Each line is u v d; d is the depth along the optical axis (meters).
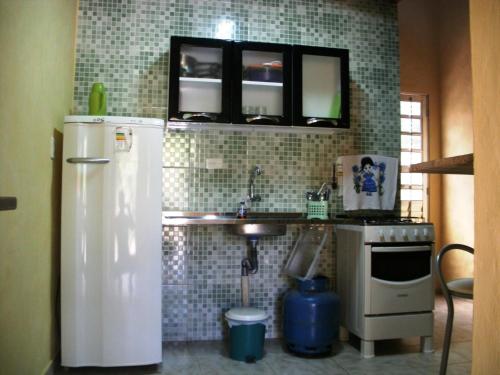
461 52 4.92
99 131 2.59
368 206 3.55
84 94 3.20
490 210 1.01
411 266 3.03
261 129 3.34
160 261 2.61
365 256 2.95
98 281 2.54
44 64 2.32
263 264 3.38
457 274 4.94
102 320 2.53
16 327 1.91
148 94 3.27
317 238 3.41
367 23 3.66
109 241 2.55
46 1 2.33
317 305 2.90
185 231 3.28
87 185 2.55
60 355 2.72
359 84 3.63
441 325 3.75
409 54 5.27
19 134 1.90
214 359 2.88
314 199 3.45
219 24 3.40
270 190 3.43
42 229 2.32
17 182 1.89
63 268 2.53
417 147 5.28
